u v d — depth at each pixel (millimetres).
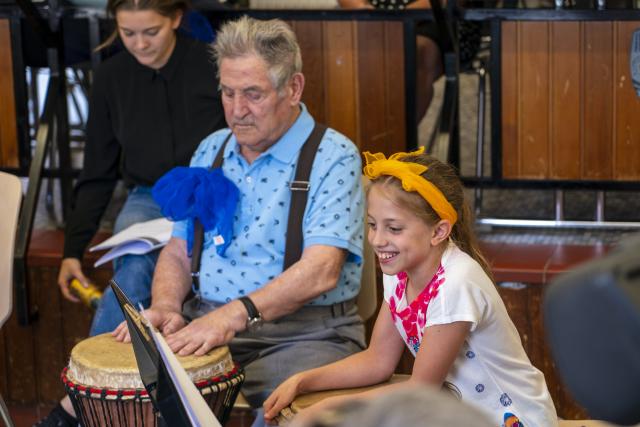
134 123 3578
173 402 1546
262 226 2766
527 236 3971
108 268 3781
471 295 2053
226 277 2807
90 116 3629
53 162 4594
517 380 2127
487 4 4422
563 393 3537
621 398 607
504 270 3523
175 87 3561
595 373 612
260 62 2682
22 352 3916
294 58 2744
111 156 3650
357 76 4012
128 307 1834
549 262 3576
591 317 607
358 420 593
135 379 2322
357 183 2793
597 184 3875
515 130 3900
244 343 2752
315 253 2684
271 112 2715
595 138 3848
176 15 3508
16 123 4137
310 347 2727
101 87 3609
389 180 2080
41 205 4633
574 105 3844
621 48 3770
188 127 3566
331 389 2242
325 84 4035
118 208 4551
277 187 2770
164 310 2777
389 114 4027
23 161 4168
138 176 3607
